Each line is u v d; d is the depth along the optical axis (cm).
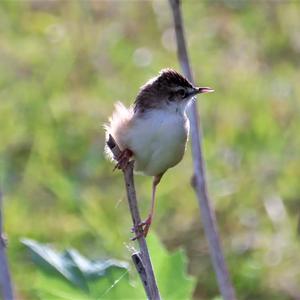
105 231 1269
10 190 1334
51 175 1347
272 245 1261
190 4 1694
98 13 1666
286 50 1612
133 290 698
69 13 1672
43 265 686
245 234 1282
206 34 1631
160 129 788
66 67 1542
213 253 794
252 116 1448
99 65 1547
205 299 1212
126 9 1672
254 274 1221
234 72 1534
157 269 743
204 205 798
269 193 1335
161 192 1311
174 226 1288
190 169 1337
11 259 1213
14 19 1653
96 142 1402
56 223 1282
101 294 690
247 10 1683
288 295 1210
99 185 1345
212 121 1442
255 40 1622
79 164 1380
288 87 1511
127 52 1573
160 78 825
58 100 1469
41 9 1691
